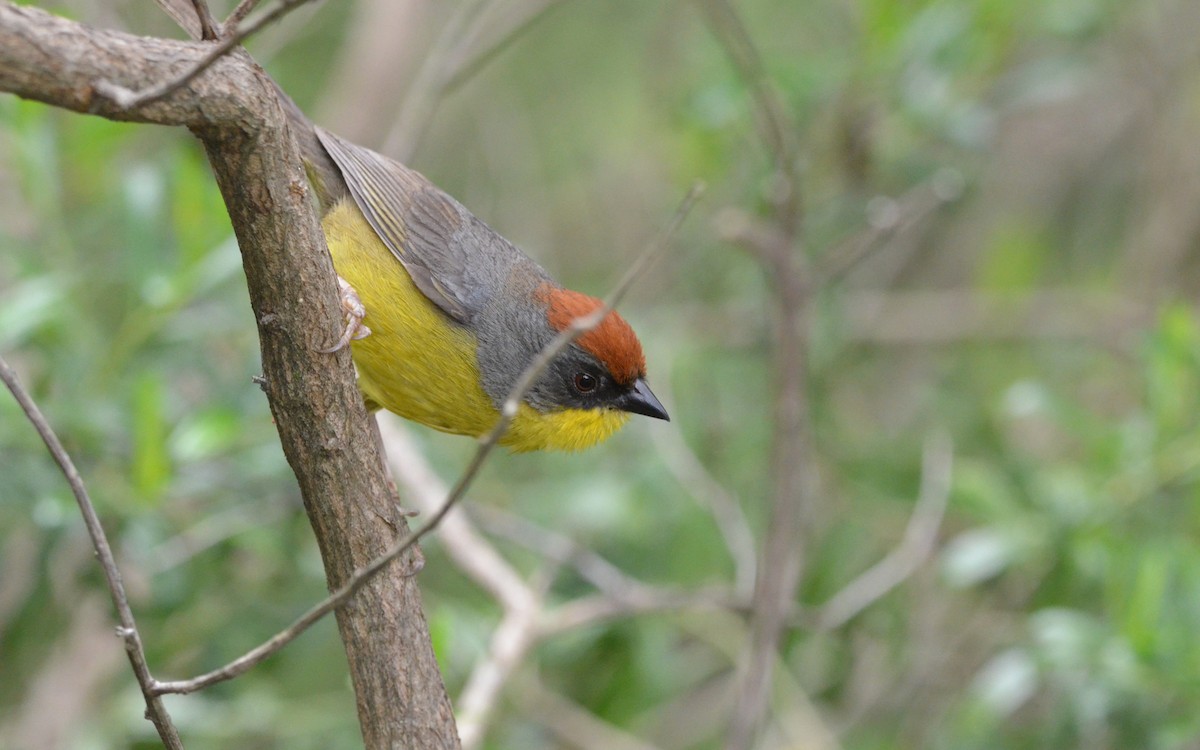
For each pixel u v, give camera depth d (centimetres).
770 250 1107
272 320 577
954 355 1560
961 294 1605
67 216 1152
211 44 513
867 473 1342
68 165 1161
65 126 1163
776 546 1042
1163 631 992
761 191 1277
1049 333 1545
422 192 931
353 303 835
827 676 1289
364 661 625
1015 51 1401
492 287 899
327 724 1046
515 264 933
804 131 1307
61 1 1066
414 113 1223
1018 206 1652
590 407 917
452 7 1670
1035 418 1495
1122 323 1532
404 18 1567
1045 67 1350
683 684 1341
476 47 1558
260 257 561
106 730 1023
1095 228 1639
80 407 973
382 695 624
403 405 916
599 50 1620
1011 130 1673
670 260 1480
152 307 990
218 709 1017
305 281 569
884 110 1312
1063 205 1648
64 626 1114
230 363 1123
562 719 1153
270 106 527
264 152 531
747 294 1383
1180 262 1584
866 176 1329
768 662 1006
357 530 618
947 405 1409
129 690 1036
